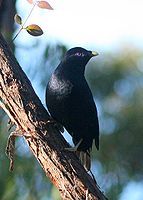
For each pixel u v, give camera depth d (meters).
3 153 13.02
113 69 25.66
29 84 9.95
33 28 9.95
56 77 11.33
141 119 24.22
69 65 11.46
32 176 13.59
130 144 23.70
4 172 13.26
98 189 9.80
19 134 9.82
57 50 13.91
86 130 11.56
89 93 11.54
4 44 9.97
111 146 23.48
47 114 9.98
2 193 13.38
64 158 9.76
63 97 11.20
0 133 12.93
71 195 9.68
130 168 23.02
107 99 24.91
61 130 11.53
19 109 9.79
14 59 9.98
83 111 11.38
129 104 24.81
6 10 12.34
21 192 13.52
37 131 9.77
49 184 13.68
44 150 9.74
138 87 25.38
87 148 11.70
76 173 9.73
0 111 12.77
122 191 16.11
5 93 9.82
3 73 9.84
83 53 11.58
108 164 21.52
